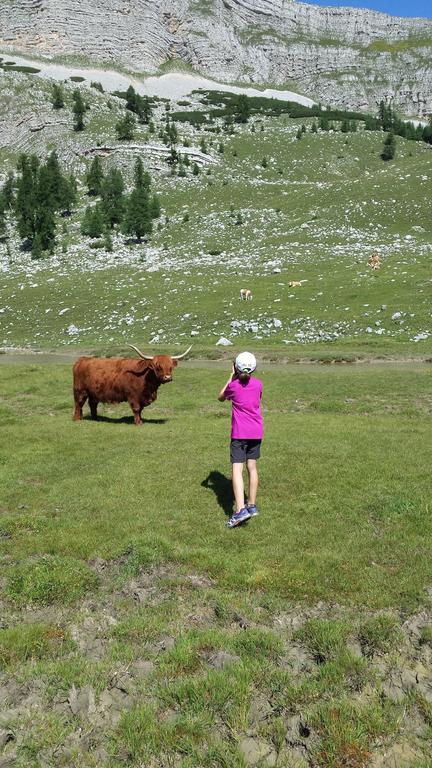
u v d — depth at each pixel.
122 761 3.94
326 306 45.88
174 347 39.34
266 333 42.31
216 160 130.88
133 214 89.62
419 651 4.86
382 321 40.66
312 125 153.75
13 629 5.32
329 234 77.12
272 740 4.08
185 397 21.17
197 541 7.07
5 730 4.21
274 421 15.29
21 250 92.56
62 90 167.75
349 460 10.21
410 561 6.34
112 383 15.05
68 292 62.81
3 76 172.12
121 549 6.87
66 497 8.86
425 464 9.85
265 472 9.65
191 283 59.88
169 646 5.09
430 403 19.12
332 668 4.62
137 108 165.88
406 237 70.88
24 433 13.60
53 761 3.96
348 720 4.13
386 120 162.00
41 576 6.21
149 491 8.98
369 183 95.94
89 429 13.98
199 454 11.07
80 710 4.40
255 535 7.21
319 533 7.17
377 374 25.25
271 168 127.56
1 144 150.75
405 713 4.24
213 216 96.62
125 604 5.84
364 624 5.21
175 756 3.96
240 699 4.36
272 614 5.52
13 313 57.62
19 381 24.77
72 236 96.44
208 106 189.88
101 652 5.10
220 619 5.50
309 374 25.91
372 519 7.62
